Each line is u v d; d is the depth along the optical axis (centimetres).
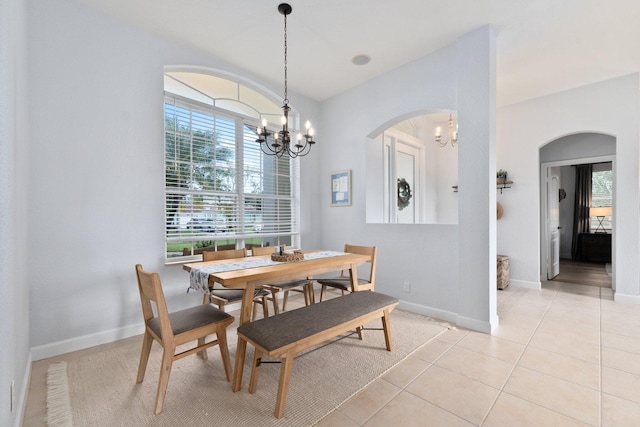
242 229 359
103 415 161
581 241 702
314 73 357
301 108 417
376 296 238
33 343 218
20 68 176
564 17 251
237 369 182
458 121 286
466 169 280
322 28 271
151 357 227
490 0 231
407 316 314
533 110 431
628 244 357
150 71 278
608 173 700
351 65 339
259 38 287
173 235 303
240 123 361
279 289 285
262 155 385
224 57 321
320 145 441
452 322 296
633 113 354
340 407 168
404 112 337
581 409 163
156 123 282
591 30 268
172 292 292
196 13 251
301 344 167
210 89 336
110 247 254
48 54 225
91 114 245
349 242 403
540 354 227
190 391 183
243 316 204
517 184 446
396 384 190
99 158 249
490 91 267
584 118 388
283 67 342
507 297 382
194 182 317
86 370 207
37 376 198
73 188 236
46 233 224
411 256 334
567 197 745
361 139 388
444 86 302
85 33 242
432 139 554
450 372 203
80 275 239
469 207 279
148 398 176
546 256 491
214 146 334
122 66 262
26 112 203
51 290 226
